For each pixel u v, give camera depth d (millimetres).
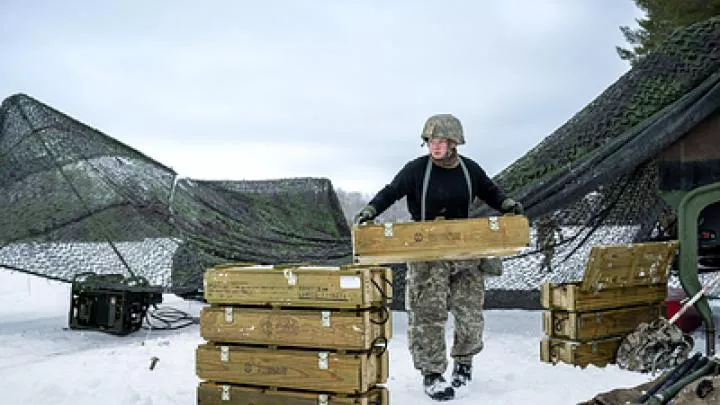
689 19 14797
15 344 7055
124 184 7781
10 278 13008
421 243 4207
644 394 3744
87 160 7809
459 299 4863
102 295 7629
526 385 4953
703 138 6227
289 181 10750
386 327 4117
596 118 6781
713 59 6410
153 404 4543
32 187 7484
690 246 6133
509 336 7238
